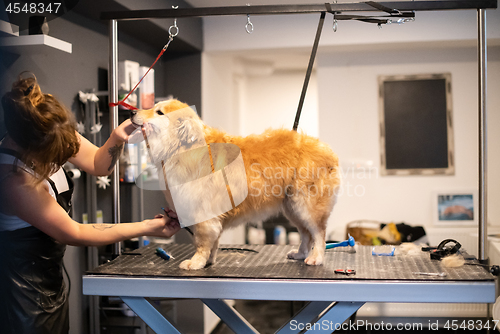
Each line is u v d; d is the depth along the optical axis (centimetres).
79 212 229
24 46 166
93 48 246
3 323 118
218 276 117
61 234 109
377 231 336
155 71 331
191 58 346
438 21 322
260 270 124
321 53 377
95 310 234
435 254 136
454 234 344
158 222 120
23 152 106
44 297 123
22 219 109
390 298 112
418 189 372
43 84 198
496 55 351
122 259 142
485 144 134
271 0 258
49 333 123
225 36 341
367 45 341
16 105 104
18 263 118
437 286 110
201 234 126
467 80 363
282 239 466
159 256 146
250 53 360
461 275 115
